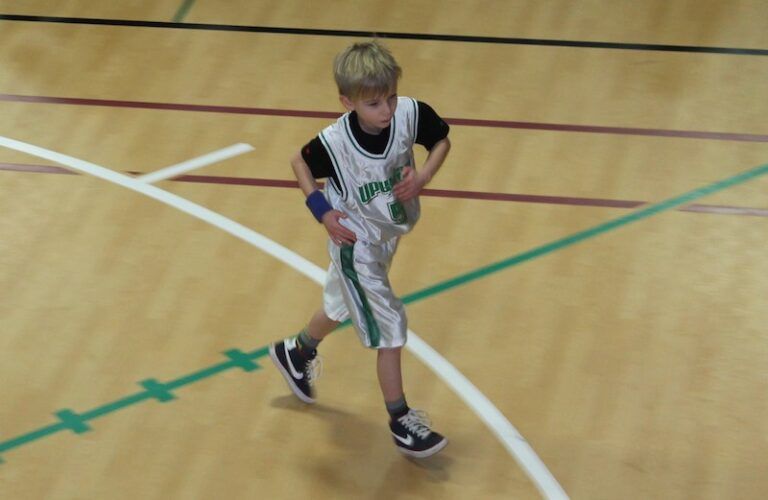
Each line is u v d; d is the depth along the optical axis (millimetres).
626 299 9859
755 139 11758
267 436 8711
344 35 13711
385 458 8523
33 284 10234
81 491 8234
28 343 9594
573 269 10211
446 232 10711
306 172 7875
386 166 7785
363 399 9055
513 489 8188
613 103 12383
